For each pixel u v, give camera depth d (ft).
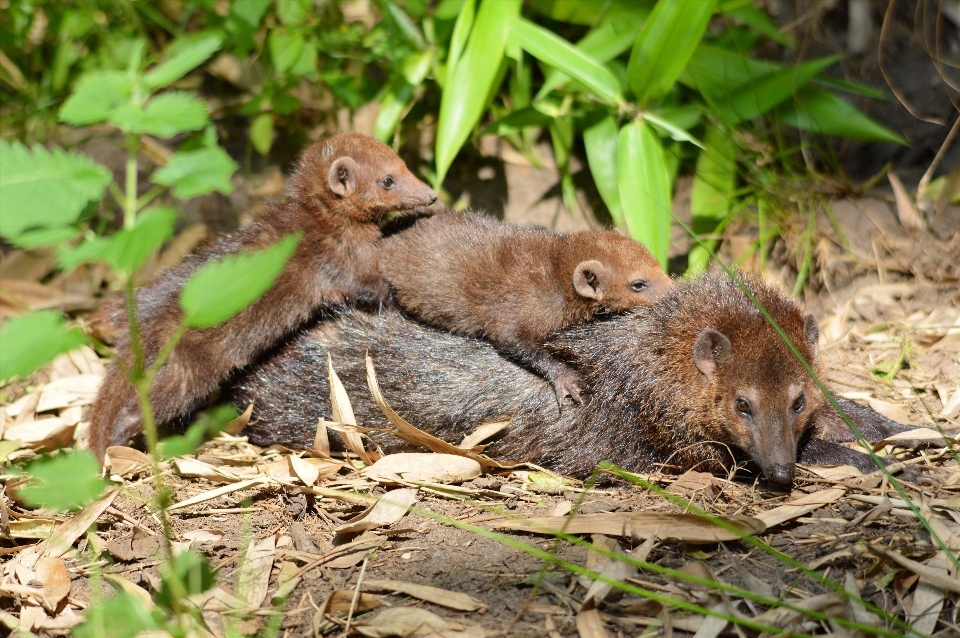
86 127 44.01
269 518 25.85
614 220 39.47
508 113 41.01
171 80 16.60
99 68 40.73
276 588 22.59
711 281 29.45
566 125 41.09
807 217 40.52
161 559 24.07
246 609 21.67
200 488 27.81
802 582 21.45
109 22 42.73
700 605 20.74
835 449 27.96
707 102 40.04
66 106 15.96
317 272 32.42
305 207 32.83
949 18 42.14
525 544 23.63
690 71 39.42
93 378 36.01
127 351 31.35
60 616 22.27
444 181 42.98
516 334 30.81
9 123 43.29
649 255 31.50
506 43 37.27
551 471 28.99
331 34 40.68
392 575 22.63
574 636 20.07
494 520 24.97
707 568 21.52
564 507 25.57
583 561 22.67
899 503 24.09
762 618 20.04
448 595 21.43
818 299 38.86
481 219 34.09
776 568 22.07
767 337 26.96
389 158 32.73
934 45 42.32
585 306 30.78
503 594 21.58
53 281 42.55
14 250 42.65
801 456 28.02
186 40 40.04
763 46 43.91
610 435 28.91
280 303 31.76
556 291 30.81
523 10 41.01
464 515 25.48
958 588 20.34
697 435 28.04
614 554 21.15
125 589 22.58
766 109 39.27
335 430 30.96
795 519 23.99
